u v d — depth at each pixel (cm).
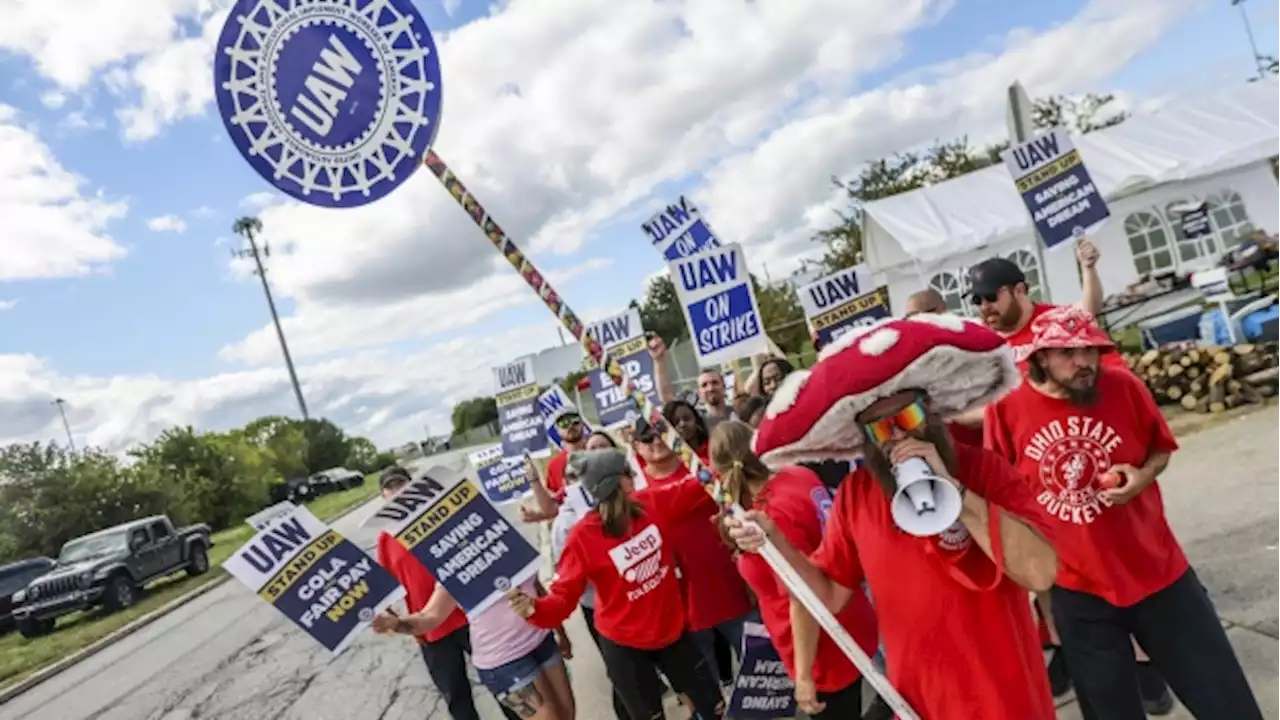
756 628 346
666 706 520
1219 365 857
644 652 389
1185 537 539
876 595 221
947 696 211
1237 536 514
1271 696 341
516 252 245
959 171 2959
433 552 331
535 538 1270
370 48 239
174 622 1529
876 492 217
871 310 613
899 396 201
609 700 564
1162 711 351
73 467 2967
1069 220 603
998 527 198
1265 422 751
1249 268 1454
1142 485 262
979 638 206
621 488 378
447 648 464
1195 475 659
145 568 1944
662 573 383
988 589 202
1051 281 1532
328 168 240
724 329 612
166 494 3136
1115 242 1527
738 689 348
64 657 1422
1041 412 279
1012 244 1535
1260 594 430
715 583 403
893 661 222
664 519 397
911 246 1421
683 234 740
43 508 2827
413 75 239
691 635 404
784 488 312
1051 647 424
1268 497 563
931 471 191
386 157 241
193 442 3806
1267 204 1489
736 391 717
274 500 4256
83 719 947
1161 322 1053
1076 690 292
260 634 1170
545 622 363
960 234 1420
